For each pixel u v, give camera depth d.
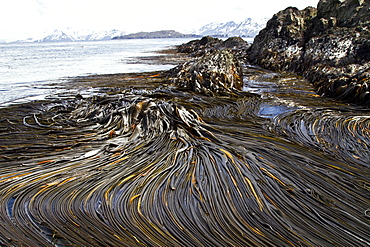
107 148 5.17
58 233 2.99
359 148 5.15
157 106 6.75
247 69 18.72
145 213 3.30
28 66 23.09
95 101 8.49
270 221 3.16
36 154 5.00
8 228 3.07
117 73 17.02
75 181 4.05
